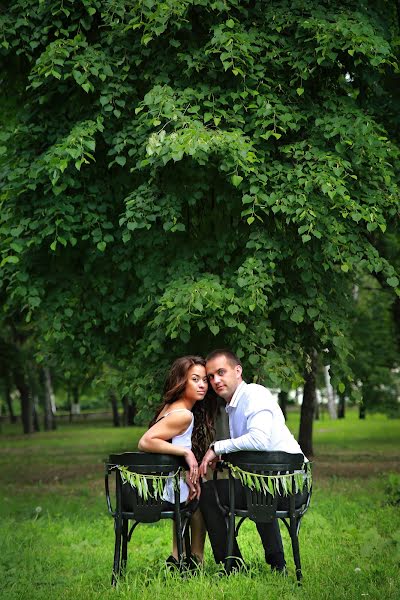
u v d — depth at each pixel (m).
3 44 9.39
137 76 9.58
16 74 10.41
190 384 5.48
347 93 9.84
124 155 9.57
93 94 9.62
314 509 9.10
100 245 9.01
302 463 5.23
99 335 10.14
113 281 9.85
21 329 12.79
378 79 9.41
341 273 10.09
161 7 8.50
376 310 22.94
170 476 5.21
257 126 8.97
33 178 9.26
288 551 6.51
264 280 8.45
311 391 18.48
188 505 5.36
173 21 8.70
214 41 8.66
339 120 8.82
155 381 9.06
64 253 9.87
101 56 9.17
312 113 9.19
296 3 9.44
